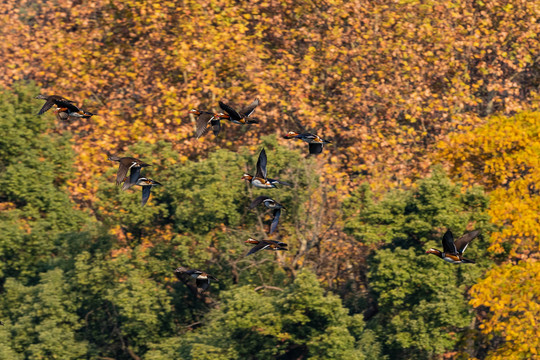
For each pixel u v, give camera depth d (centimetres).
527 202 9481
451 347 8612
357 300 10406
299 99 12181
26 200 10012
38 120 10531
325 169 11056
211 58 12350
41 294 8912
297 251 10106
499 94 14312
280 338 8531
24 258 9631
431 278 8550
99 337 9594
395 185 11375
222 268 9844
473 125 12156
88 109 12531
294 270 9819
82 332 9588
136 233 9975
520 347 8506
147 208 9506
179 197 9588
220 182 9312
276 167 9756
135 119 12569
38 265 9775
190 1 12481
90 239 9562
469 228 8938
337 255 10612
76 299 9256
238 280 9806
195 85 12138
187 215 9225
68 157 10606
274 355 8906
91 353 9138
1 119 9994
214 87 11919
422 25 12788
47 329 8769
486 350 10012
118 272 9244
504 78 14138
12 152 10162
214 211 9206
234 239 9469
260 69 12481
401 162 11919
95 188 10531
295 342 8500
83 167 11356
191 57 12175
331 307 8400
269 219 9894
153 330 9319
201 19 12556
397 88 12581
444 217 8631
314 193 10362
